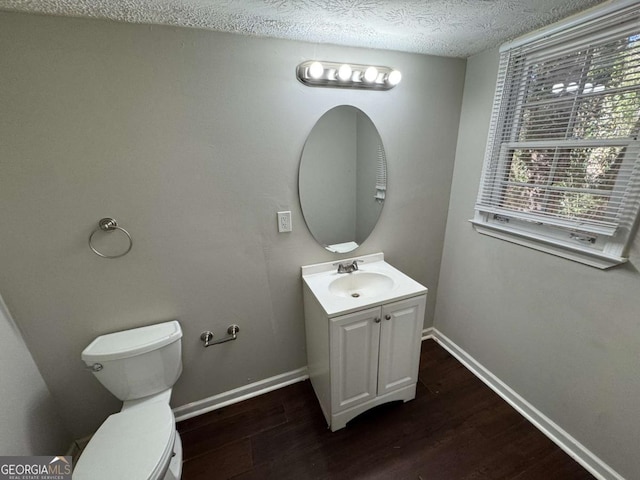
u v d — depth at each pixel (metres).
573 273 1.26
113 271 1.27
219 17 1.04
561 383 1.38
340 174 1.58
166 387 1.38
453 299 2.03
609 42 1.02
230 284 1.52
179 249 1.36
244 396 1.75
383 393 1.58
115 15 0.99
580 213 1.19
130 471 0.96
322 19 1.08
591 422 1.27
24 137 1.02
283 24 1.12
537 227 1.40
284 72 1.31
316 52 1.34
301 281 1.68
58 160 1.08
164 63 1.12
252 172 1.38
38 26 0.96
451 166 1.86
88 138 1.10
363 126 1.55
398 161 1.70
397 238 1.88
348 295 1.65
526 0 0.98
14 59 0.96
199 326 1.52
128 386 1.28
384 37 1.29
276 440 1.48
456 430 1.51
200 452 1.43
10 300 1.14
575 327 1.29
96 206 1.17
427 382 1.84
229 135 1.29
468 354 1.96
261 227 1.49
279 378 1.82
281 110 1.35
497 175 1.55
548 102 1.25
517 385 1.62
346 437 1.49
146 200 1.24
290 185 1.48
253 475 1.33
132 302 1.34
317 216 1.59
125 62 1.07
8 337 1.12
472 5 1.01
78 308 1.26
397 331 1.47
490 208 1.60
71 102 1.05
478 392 1.75
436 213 1.94
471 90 1.66
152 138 1.18
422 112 1.66
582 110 1.14
